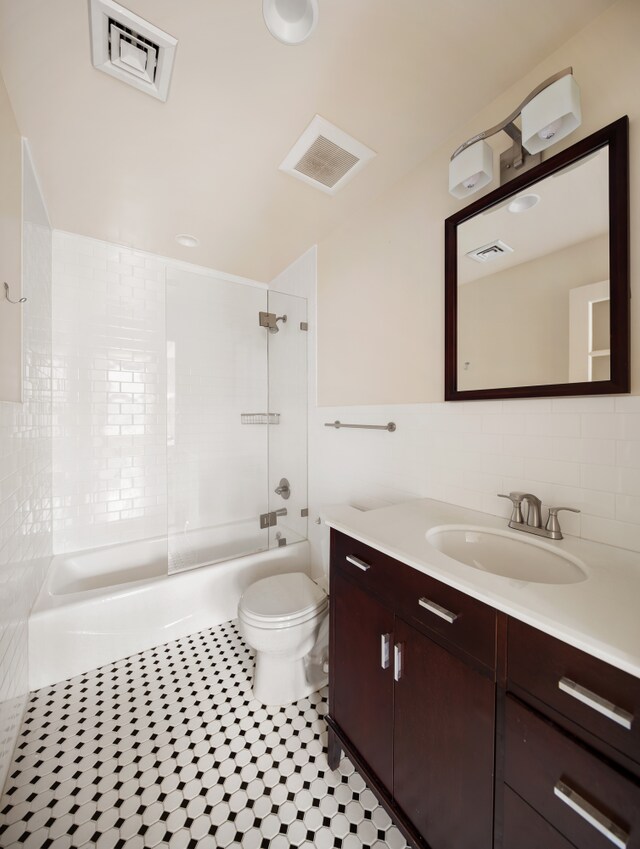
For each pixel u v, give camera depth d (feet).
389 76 3.53
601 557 2.76
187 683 5.12
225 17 2.96
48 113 3.96
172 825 3.28
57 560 6.68
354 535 3.44
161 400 8.02
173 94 3.70
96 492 7.31
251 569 6.93
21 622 4.51
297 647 4.69
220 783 3.67
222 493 8.62
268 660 4.79
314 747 4.11
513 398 3.65
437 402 4.59
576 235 3.15
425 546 3.03
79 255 7.04
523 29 3.09
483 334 3.95
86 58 3.32
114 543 7.48
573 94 2.82
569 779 1.81
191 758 3.95
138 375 7.74
